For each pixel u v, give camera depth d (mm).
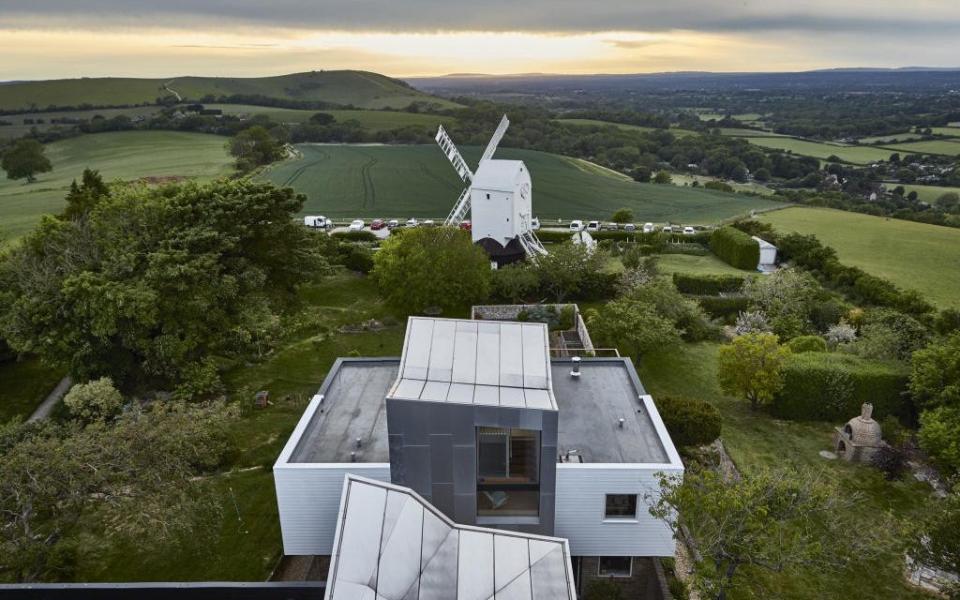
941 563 21750
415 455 21328
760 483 21125
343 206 115438
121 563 26234
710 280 61281
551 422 20594
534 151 192250
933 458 32188
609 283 60594
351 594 16953
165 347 38031
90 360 38781
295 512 24047
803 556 19766
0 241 54375
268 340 46406
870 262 76250
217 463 30812
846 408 37719
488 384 21969
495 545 19219
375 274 58156
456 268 54156
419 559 18250
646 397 27703
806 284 57156
